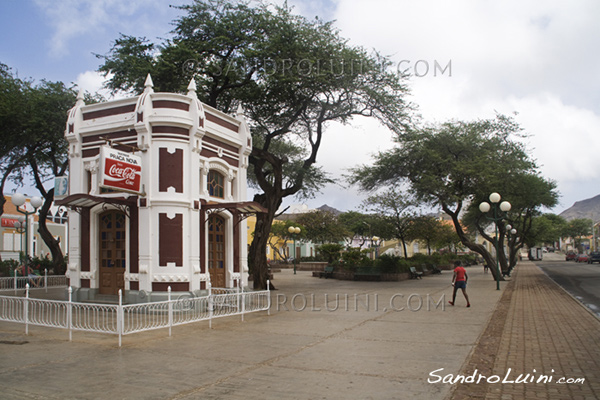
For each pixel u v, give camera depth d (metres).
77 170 16.09
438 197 27.64
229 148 17.39
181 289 14.36
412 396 5.84
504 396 5.85
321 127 23.61
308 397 5.82
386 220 41.00
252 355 8.18
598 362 7.56
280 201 23.06
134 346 9.02
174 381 6.58
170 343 9.29
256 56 20.30
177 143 14.74
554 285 24.80
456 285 15.60
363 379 6.61
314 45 21.28
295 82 20.81
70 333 9.62
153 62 20.34
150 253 14.30
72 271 15.91
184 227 14.61
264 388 6.21
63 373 7.05
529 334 10.14
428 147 27.91
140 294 14.16
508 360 7.73
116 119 15.44
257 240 22.12
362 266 29.20
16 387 6.34
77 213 15.95
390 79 22.53
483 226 41.56
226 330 10.77
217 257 16.84
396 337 9.82
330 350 8.56
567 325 11.34
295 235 50.81
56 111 25.34
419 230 40.28
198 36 21.02
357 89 22.42
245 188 18.05
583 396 5.82
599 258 61.41
